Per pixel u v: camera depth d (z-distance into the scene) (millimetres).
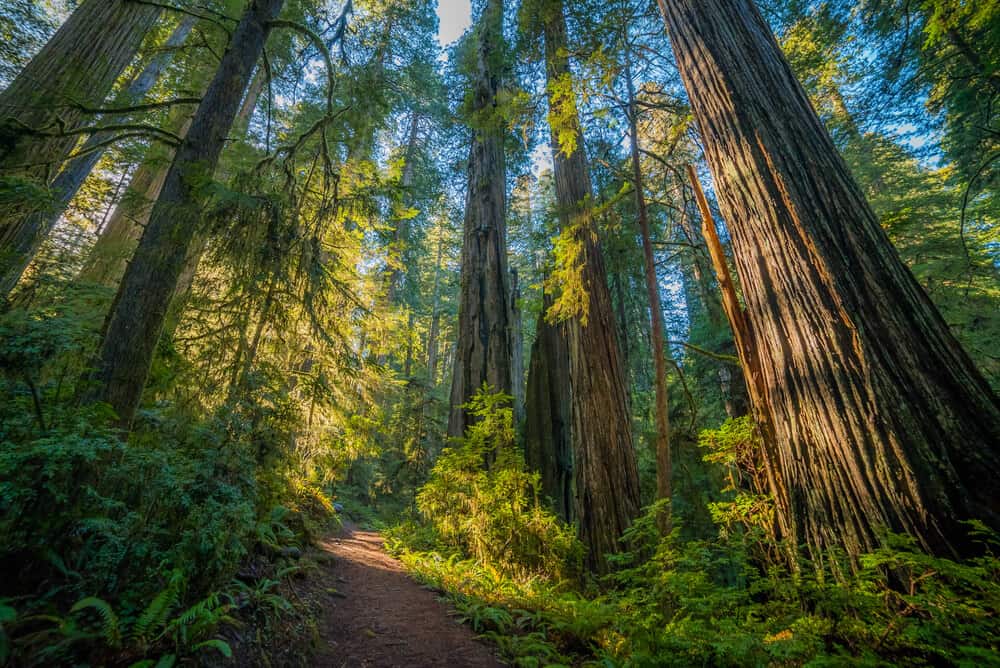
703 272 10117
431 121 18312
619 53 6582
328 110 5305
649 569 3617
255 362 4535
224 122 4164
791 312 3639
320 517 7371
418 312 21109
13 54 5297
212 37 5914
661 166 9414
